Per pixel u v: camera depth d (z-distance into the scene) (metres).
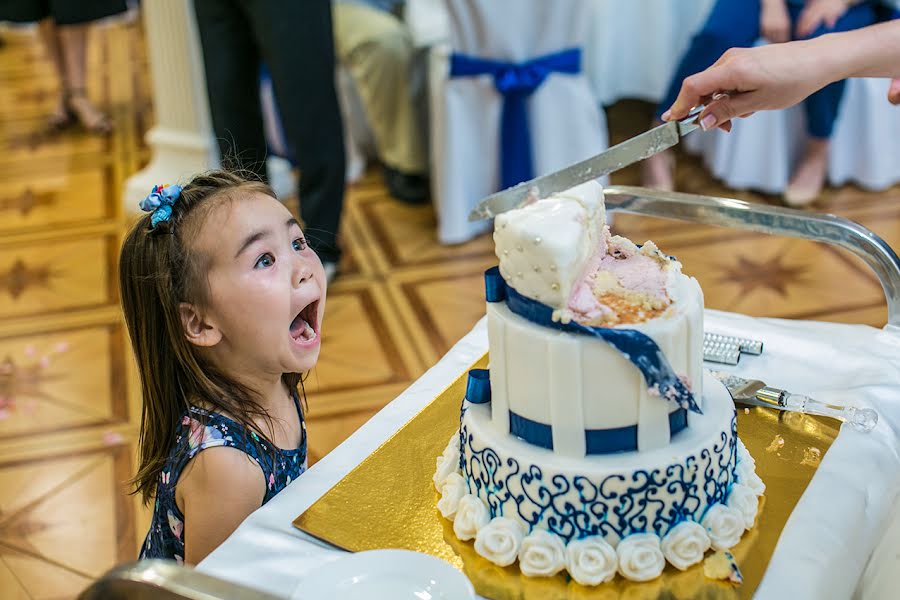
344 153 2.65
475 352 1.34
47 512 1.95
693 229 2.98
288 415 1.26
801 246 2.84
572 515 0.90
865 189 3.13
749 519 0.95
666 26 3.15
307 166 2.61
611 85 3.29
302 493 1.05
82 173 3.72
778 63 1.03
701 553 0.90
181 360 1.14
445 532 0.97
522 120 2.79
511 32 2.66
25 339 2.60
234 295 1.09
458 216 2.94
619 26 3.20
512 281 0.89
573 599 0.87
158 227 1.11
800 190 3.04
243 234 1.08
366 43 3.11
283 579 0.93
